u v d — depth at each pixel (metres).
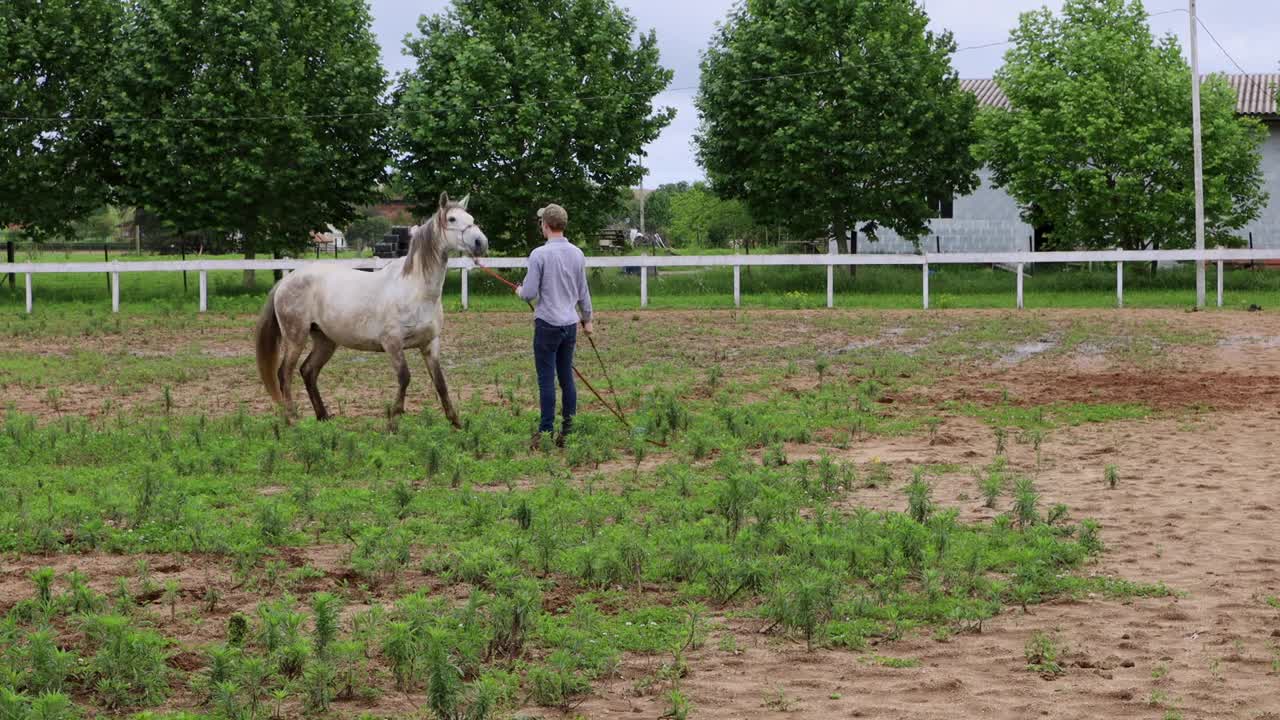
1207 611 6.35
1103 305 31.14
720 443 11.22
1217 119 38.53
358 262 30.22
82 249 68.81
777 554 7.30
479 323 26.19
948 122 41.00
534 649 5.68
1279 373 17.02
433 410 13.58
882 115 40.53
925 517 8.14
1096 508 8.72
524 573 6.92
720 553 7.03
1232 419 12.90
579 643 5.64
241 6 39.38
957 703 5.12
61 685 5.05
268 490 9.43
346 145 40.72
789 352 19.98
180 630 5.93
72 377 16.81
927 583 6.61
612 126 40.75
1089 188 39.19
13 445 10.89
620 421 12.46
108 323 26.03
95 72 39.16
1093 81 38.72
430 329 12.12
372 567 6.85
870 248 49.03
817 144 39.78
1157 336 22.31
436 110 39.28
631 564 6.88
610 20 41.94
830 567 6.92
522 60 39.91
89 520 8.08
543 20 41.78
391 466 10.20
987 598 6.57
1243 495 9.12
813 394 14.80
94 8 39.22
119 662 5.18
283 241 40.19
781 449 10.56
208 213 39.03
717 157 42.94
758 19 41.91
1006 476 9.91
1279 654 5.68
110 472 9.77
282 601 6.23
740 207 70.81
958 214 48.75
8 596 6.46
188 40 38.44
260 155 38.34
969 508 8.75
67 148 38.25
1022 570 6.93
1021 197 40.34
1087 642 5.90
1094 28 40.31
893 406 14.02
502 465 10.16
